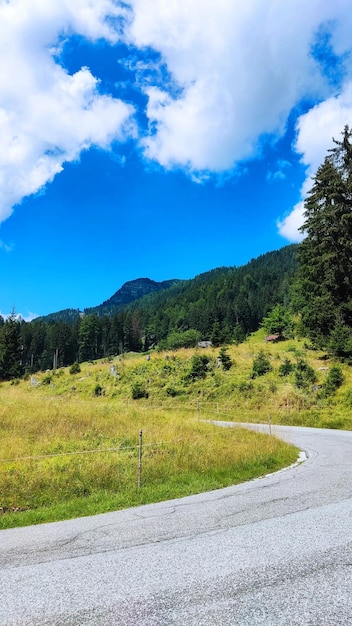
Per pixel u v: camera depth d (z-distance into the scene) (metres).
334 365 28.16
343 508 6.38
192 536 5.29
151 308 172.12
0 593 3.71
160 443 11.91
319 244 36.28
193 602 3.39
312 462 11.48
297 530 5.31
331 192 36.22
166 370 34.25
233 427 17.00
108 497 8.07
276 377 30.11
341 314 34.03
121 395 31.59
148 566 4.25
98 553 4.77
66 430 13.08
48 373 44.75
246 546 4.76
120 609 3.31
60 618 3.20
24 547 5.14
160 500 7.92
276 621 3.03
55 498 8.03
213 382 30.75
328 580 3.72
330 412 24.12
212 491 8.47
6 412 15.10
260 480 9.37
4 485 8.16
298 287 43.38
